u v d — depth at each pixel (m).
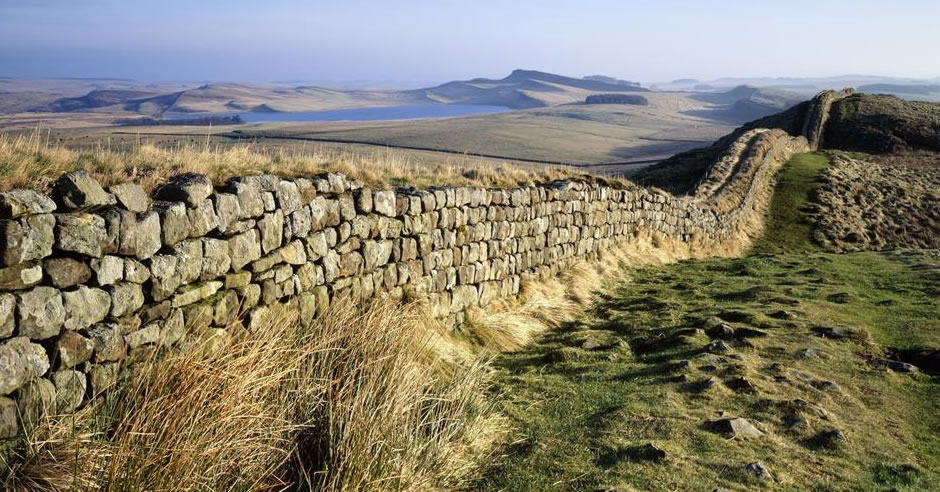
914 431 6.57
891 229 30.22
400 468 5.22
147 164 6.48
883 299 12.25
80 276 4.49
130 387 4.73
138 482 4.01
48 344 4.26
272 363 5.59
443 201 9.76
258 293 6.34
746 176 32.84
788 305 11.55
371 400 5.68
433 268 9.48
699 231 22.33
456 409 6.46
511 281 11.46
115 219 4.76
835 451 5.97
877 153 51.28
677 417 6.61
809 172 37.38
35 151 5.86
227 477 4.55
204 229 5.71
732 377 7.68
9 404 3.92
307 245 7.17
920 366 8.59
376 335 6.77
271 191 6.69
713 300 12.42
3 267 3.99
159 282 5.15
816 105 60.00
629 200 17.05
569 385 7.91
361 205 8.12
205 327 5.61
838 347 9.12
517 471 5.68
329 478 4.93
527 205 12.20
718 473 5.45
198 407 4.61
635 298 12.82
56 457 3.99
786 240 27.45
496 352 9.30
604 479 5.41
